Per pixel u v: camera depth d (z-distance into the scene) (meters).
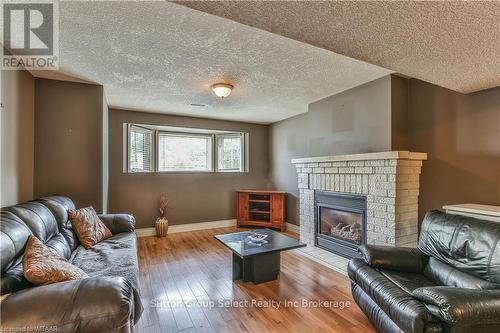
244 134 5.77
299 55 2.43
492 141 2.43
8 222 1.59
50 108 2.97
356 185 3.23
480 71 2.07
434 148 2.86
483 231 1.76
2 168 2.14
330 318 2.11
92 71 2.79
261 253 2.58
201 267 3.17
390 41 1.62
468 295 1.33
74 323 1.15
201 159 5.59
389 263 2.10
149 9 1.70
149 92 3.56
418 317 1.38
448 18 1.35
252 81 3.14
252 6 1.26
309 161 3.92
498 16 1.32
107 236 2.84
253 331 1.94
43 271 1.40
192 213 5.21
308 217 4.02
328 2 1.22
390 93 2.95
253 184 5.82
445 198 2.77
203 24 1.90
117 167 4.52
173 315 2.14
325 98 3.83
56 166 2.99
